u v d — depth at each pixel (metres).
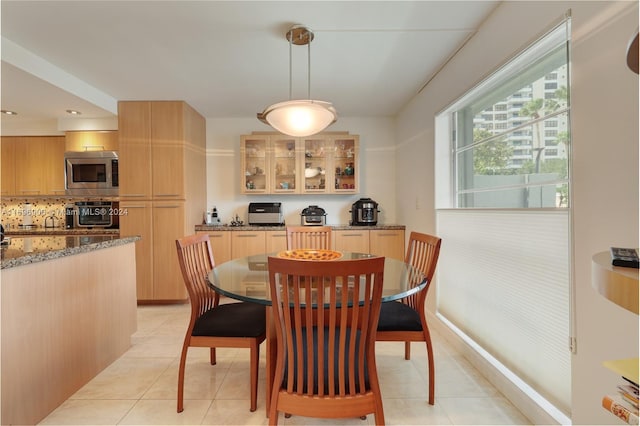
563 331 1.41
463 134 2.50
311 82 2.86
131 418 1.58
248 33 2.04
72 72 2.62
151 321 2.92
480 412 1.62
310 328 1.13
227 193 3.99
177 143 3.30
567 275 1.38
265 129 3.98
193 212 3.54
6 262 1.34
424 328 1.69
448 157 2.68
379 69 2.59
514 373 1.77
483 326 2.07
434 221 2.72
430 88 2.81
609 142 1.13
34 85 2.50
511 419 1.57
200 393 1.80
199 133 3.75
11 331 1.39
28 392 1.47
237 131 3.98
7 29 1.97
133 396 1.76
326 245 2.78
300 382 1.17
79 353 1.81
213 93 3.11
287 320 1.15
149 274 3.29
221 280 1.64
